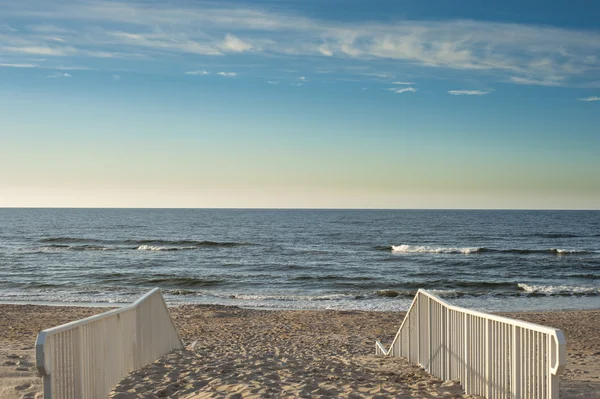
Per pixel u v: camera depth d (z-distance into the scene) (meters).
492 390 5.27
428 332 7.93
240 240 73.00
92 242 67.38
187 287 32.88
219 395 5.83
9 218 156.75
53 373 4.34
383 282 34.22
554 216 178.75
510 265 43.50
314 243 67.81
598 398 5.83
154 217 169.00
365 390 6.20
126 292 29.23
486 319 5.40
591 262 45.28
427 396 5.82
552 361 4.00
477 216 179.75
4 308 21.77
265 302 26.48
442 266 43.31
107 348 5.89
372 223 125.69
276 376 7.23
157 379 6.70
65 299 26.66
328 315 21.02
